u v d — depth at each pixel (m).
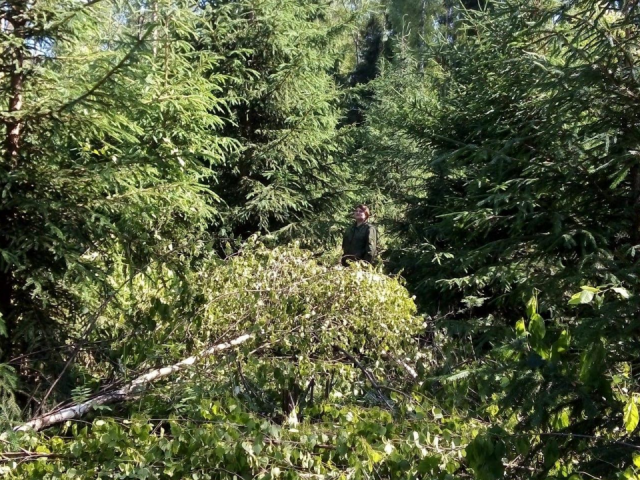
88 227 4.40
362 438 3.18
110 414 3.82
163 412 3.96
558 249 4.47
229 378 4.13
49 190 4.38
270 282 4.74
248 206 9.13
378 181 11.07
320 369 4.48
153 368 4.26
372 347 5.02
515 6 4.64
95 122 4.40
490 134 7.29
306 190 10.46
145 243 4.73
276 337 4.44
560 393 2.79
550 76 4.26
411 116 9.21
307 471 3.19
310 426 3.51
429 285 7.86
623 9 4.09
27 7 4.21
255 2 9.34
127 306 4.81
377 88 14.80
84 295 4.66
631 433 2.87
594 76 3.88
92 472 2.96
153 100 4.86
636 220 3.96
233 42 9.44
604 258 3.29
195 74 5.94
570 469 3.04
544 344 2.82
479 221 4.68
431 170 8.71
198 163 5.52
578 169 4.11
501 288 7.23
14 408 3.31
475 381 3.87
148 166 4.80
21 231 4.15
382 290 4.89
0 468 2.92
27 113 4.19
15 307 4.29
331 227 10.15
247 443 3.01
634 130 3.89
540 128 4.28
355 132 11.06
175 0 5.27
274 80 9.57
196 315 4.49
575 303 2.62
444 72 9.80
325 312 4.76
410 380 4.65
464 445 3.33
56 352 4.21
